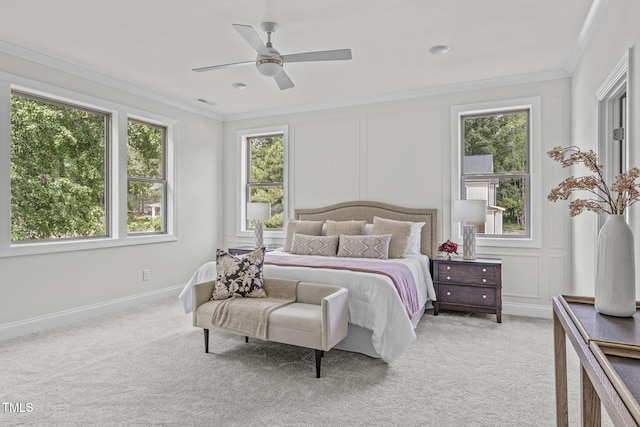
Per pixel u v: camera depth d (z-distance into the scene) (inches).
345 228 179.5
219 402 89.5
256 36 105.1
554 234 162.6
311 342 103.7
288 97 198.4
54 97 151.7
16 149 146.4
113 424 80.0
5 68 134.0
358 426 79.7
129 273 180.5
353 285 117.3
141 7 110.4
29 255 141.5
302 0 106.8
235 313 115.3
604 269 61.2
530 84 166.2
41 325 144.1
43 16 115.3
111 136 175.3
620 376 40.1
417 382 100.7
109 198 175.5
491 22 120.0
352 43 134.3
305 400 90.7
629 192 57.6
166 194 206.2
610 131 111.2
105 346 126.3
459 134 181.2
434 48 138.6
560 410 72.4
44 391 94.4
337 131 207.0
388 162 194.7
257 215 210.1
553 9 112.1
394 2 108.3
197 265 220.4
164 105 198.5
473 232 164.4
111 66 155.6
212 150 231.3
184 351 122.3
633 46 86.2
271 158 231.6
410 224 171.5
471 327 149.0
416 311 136.2
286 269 130.2
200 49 139.8
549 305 163.3
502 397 92.7
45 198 154.9
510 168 175.9
